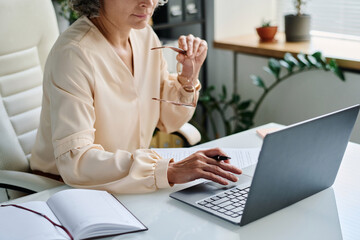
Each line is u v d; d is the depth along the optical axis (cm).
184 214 112
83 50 138
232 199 117
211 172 122
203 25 289
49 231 100
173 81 172
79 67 136
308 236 103
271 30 274
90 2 142
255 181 101
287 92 269
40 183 139
